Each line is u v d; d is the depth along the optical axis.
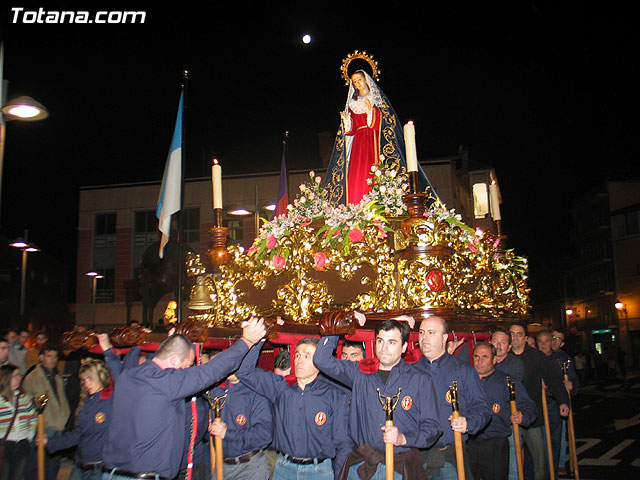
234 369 3.92
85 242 26.31
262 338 4.25
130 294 18.44
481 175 27.27
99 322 25.58
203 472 5.46
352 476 4.22
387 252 5.66
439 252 5.44
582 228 51.69
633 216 45.28
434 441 4.15
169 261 10.53
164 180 6.99
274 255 6.02
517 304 7.36
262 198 24.12
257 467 4.99
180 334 4.06
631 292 44.97
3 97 7.86
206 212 24.95
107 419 5.38
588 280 50.19
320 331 4.28
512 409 5.76
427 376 4.27
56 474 6.73
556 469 7.97
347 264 5.74
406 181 7.12
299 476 4.59
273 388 4.77
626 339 44.69
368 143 7.78
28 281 29.91
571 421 7.96
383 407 3.91
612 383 29.56
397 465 4.09
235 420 4.96
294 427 4.64
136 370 3.85
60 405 6.64
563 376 8.21
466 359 6.45
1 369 6.24
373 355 5.25
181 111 7.10
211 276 6.14
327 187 8.16
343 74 8.25
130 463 3.72
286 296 5.90
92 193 26.59
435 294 5.39
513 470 6.25
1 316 27.30
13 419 6.16
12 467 6.16
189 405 4.55
